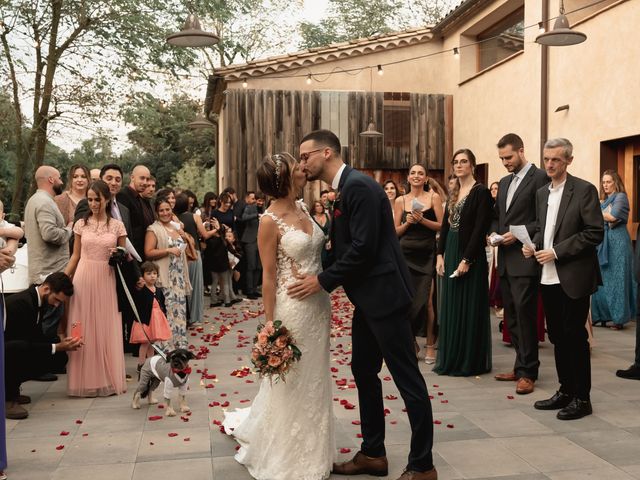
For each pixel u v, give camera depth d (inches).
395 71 551.8
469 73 532.7
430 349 247.6
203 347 273.9
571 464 142.3
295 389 135.2
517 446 153.6
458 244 224.1
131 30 566.9
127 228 247.1
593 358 248.5
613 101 343.3
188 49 610.9
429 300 245.8
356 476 138.1
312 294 133.6
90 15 557.0
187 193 442.9
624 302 309.4
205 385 214.7
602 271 313.7
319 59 536.4
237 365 244.4
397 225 248.7
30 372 185.5
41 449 155.4
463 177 227.6
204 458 148.3
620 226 311.7
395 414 179.3
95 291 205.0
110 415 183.5
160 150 1240.2
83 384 202.5
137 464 144.9
